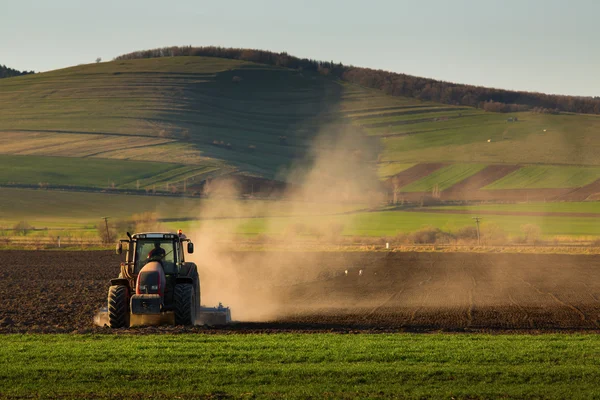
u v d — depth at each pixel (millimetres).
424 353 55375
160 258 74500
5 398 42219
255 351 55688
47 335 64812
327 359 53125
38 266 167500
